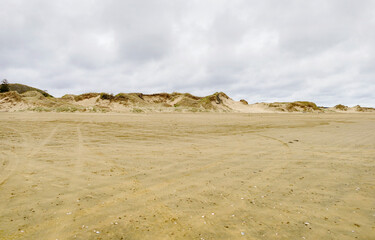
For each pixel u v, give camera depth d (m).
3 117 22.05
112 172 5.69
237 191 4.44
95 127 15.62
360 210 3.52
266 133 13.77
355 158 7.05
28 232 2.92
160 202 3.92
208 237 2.82
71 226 3.08
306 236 2.83
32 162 6.52
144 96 87.31
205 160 7.02
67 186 4.65
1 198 3.99
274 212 3.51
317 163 6.55
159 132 13.79
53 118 21.86
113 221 3.24
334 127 17.28
